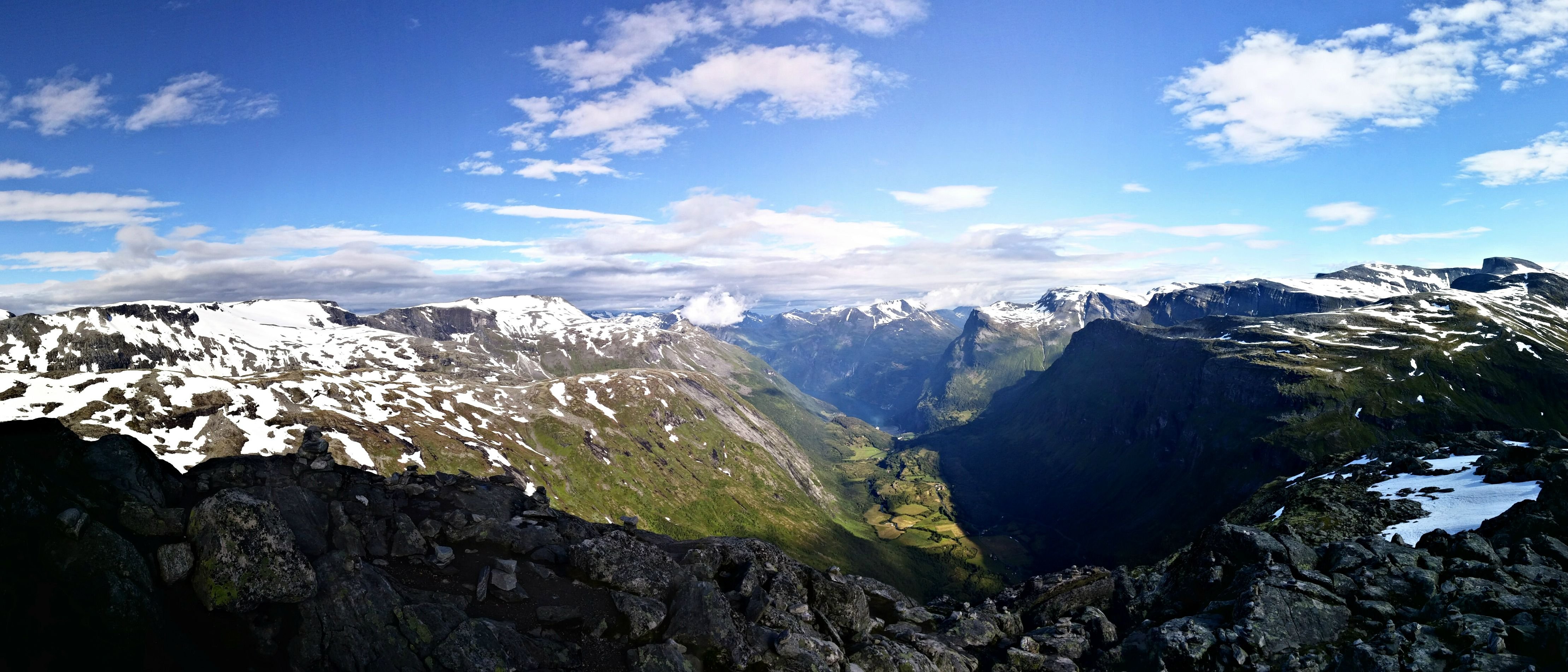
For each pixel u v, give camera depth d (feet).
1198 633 138.41
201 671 82.07
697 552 136.98
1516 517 190.19
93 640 75.66
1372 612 142.00
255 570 90.33
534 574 117.60
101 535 83.35
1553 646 114.32
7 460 83.30
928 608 172.14
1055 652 146.41
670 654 104.94
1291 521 256.11
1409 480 304.30
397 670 92.17
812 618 131.64
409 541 113.91
